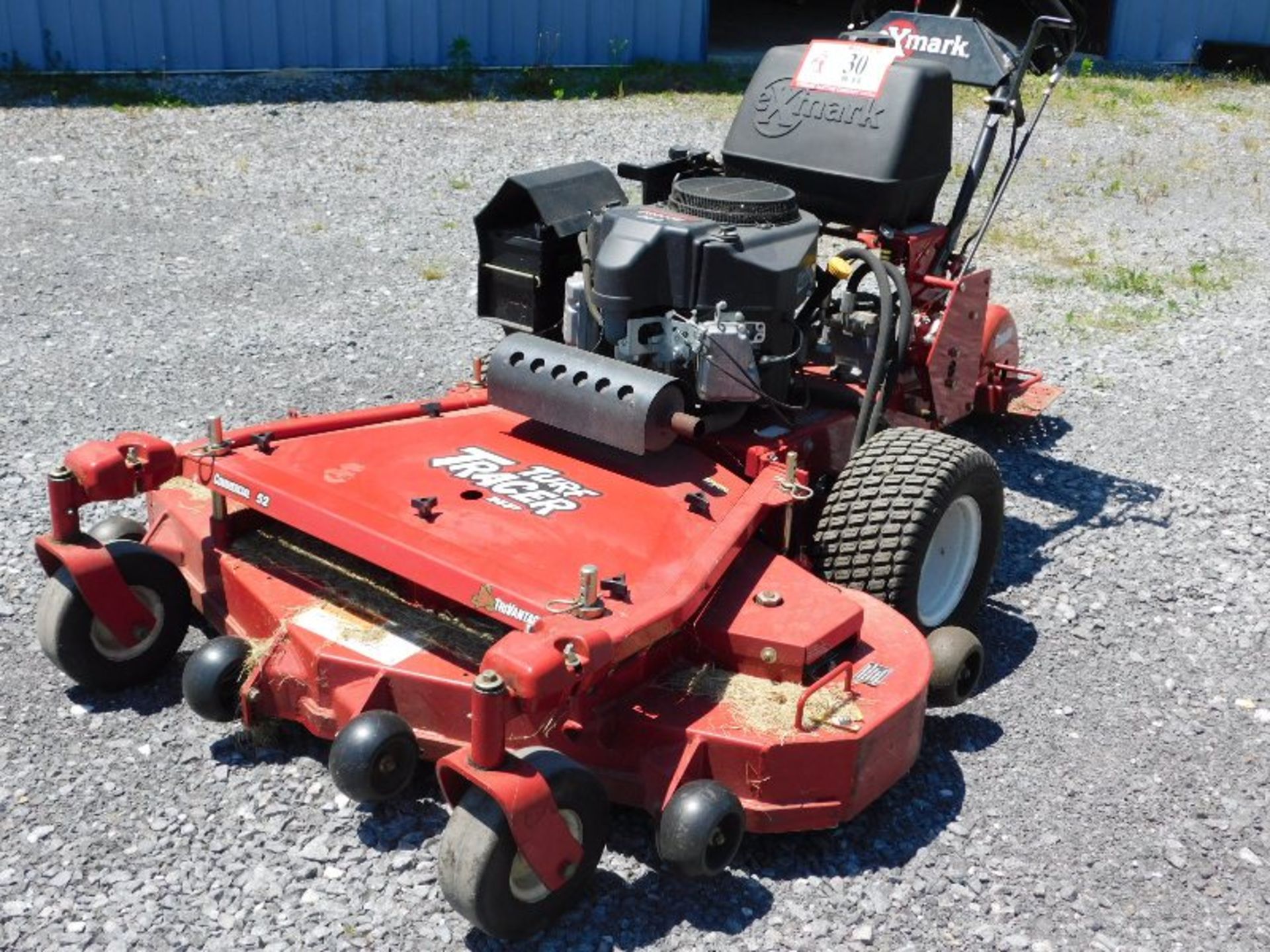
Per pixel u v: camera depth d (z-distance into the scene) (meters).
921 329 6.32
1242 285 11.03
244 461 4.94
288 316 9.11
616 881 4.26
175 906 4.07
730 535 4.62
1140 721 5.28
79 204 11.24
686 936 4.05
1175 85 18.91
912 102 5.80
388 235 10.98
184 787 4.58
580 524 4.64
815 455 5.61
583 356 5.07
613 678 4.29
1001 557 6.52
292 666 4.55
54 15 14.75
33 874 4.16
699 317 5.13
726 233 5.07
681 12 18.23
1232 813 4.77
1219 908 4.32
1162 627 5.97
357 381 8.10
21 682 5.12
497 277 5.70
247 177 12.33
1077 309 10.25
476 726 3.67
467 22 16.89
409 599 4.79
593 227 5.26
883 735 4.33
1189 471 7.59
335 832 4.39
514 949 3.97
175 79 15.23
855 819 4.62
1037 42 6.58
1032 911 4.25
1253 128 16.70
